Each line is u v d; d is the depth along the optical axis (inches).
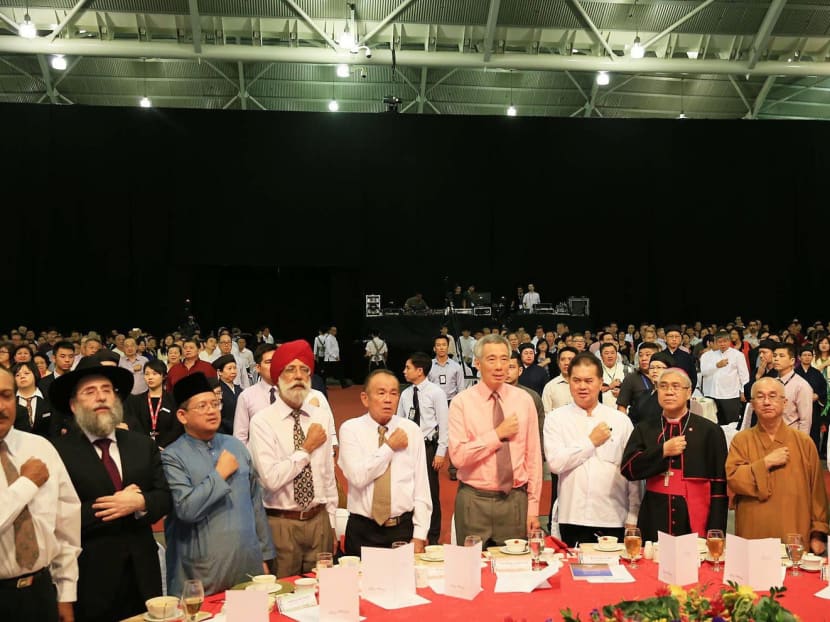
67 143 840.3
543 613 125.8
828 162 904.3
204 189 853.8
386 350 763.4
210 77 896.9
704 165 903.1
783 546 157.2
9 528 131.8
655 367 245.6
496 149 894.4
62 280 842.8
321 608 123.1
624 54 816.3
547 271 905.5
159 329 851.4
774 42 812.0
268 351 238.5
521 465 180.7
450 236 895.1
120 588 148.3
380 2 751.7
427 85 921.5
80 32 786.8
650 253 908.6
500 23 767.7
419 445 181.8
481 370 183.0
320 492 178.4
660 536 141.0
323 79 908.0
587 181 904.3
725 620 106.2
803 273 908.0
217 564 151.9
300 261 866.8
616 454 187.8
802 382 282.0
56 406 153.4
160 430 265.7
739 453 181.3
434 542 268.4
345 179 872.3
